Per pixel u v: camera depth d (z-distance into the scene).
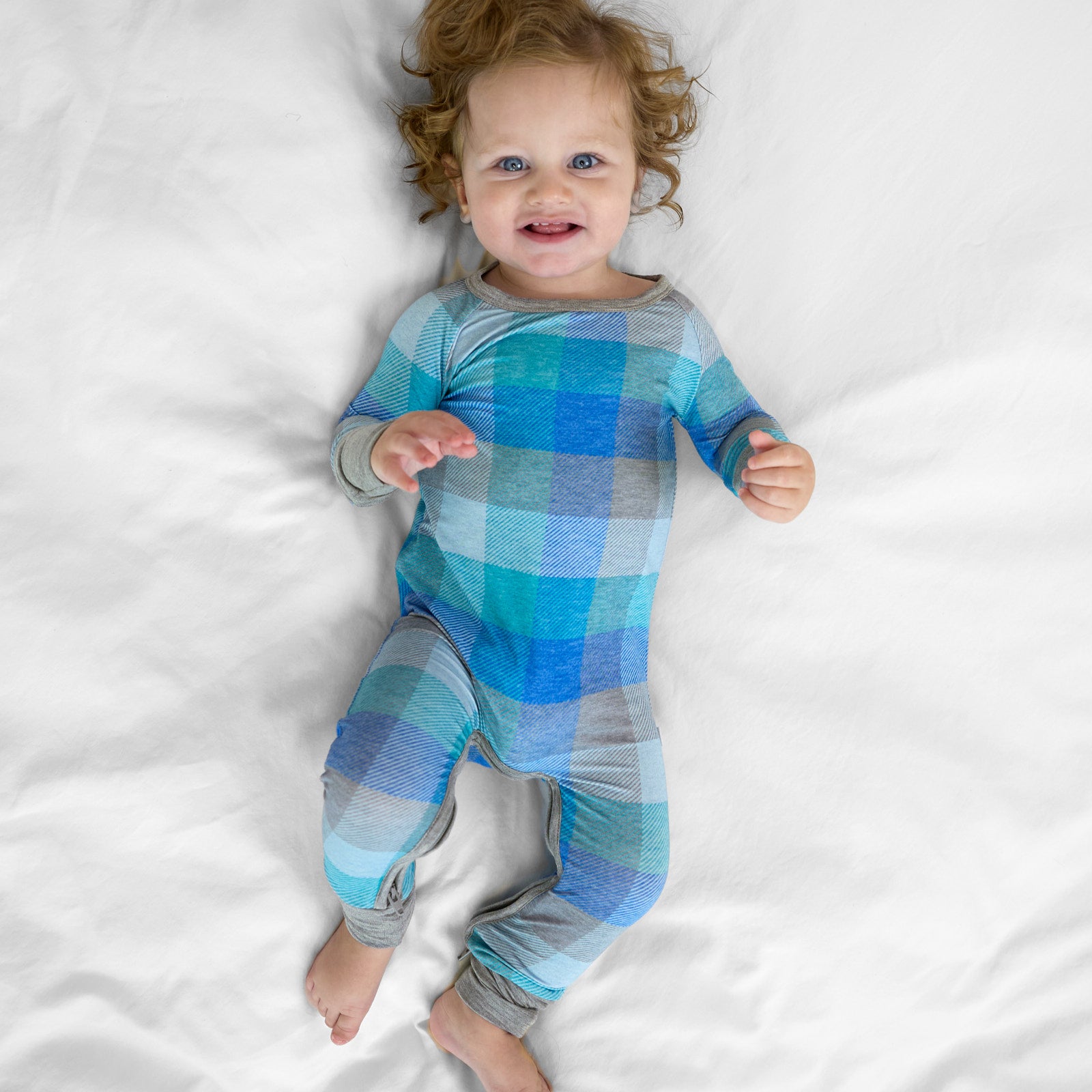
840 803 1.14
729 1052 1.08
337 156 1.06
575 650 1.06
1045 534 1.14
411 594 1.11
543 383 1.05
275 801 1.07
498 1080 1.04
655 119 1.10
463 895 1.13
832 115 1.13
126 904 1.02
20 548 0.99
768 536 1.17
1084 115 1.11
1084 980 1.11
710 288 1.17
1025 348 1.12
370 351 1.12
